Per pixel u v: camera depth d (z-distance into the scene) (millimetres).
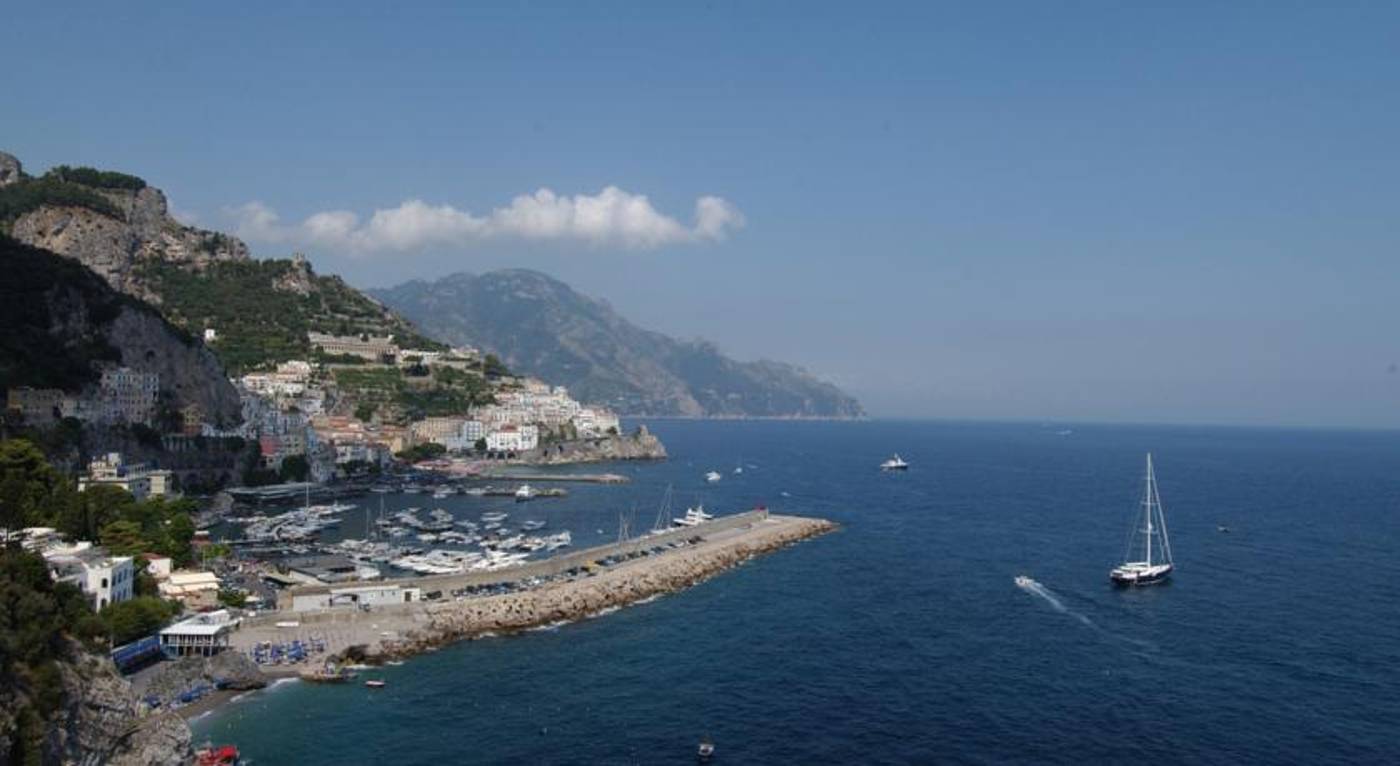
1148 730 112188
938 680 129875
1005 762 103125
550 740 107562
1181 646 146500
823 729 112000
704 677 130750
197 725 110250
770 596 182375
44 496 171500
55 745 87000
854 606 173500
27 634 87812
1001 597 180500
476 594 170250
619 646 146125
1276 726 113500
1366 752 106125
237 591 162000
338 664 133375
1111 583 193250
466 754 103312
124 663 120375
